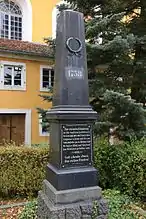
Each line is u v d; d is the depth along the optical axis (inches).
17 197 303.3
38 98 703.1
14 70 677.9
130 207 241.0
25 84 687.7
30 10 822.5
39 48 703.7
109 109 342.0
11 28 816.3
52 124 210.4
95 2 391.5
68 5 411.8
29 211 223.6
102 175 303.1
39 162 304.2
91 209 188.1
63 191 189.0
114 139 348.8
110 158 298.7
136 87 394.0
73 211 183.8
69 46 204.4
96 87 360.2
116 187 289.6
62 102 200.1
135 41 354.6
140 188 267.7
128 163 270.5
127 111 326.6
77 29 208.1
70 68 204.1
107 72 384.5
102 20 346.6
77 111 198.8
